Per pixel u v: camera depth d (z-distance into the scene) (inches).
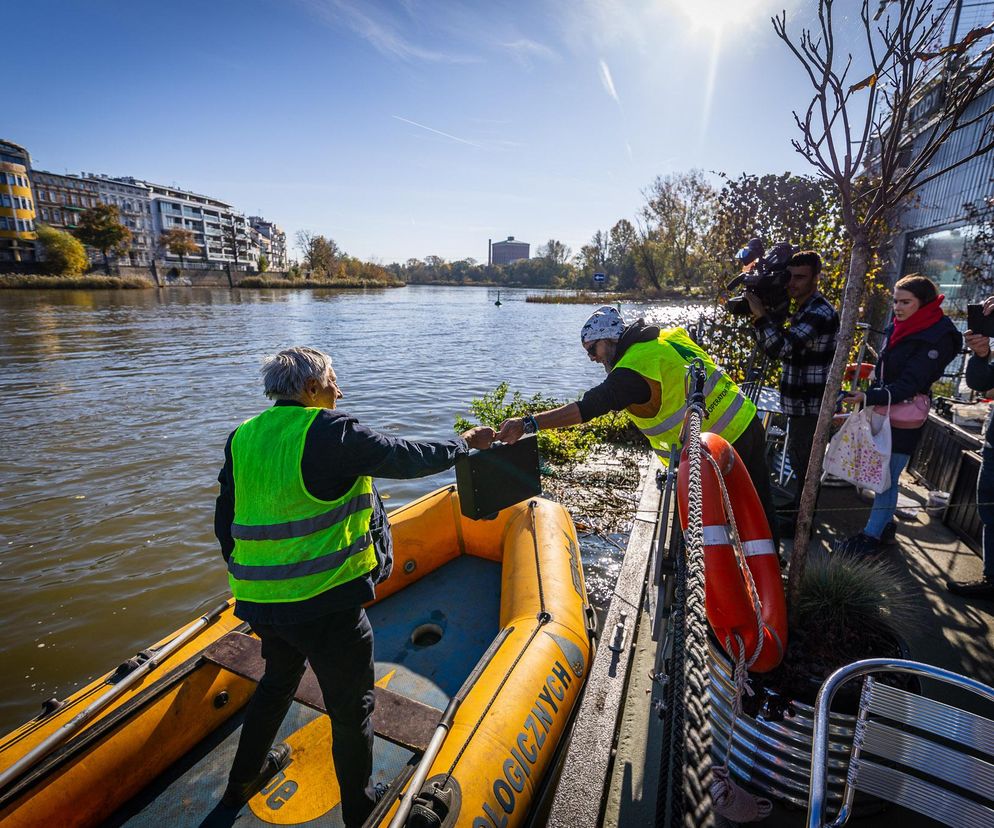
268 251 6186.0
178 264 4013.3
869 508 180.1
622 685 112.0
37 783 87.5
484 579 174.2
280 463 79.7
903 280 137.2
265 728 93.1
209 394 539.8
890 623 100.0
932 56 82.7
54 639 194.4
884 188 88.8
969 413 186.2
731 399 100.1
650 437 110.7
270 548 80.0
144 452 372.5
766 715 79.5
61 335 962.7
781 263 141.3
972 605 130.0
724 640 74.2
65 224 3518.7
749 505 82.1
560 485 282.8
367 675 87.8
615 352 106.9
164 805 100.1
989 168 253.4
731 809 76.6
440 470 92.1
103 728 95.2
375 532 91.0
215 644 110.5
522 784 95.0
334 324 1302.9
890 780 59.4
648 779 93.0
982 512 131.7
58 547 251.6
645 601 145.0
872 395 137.0
